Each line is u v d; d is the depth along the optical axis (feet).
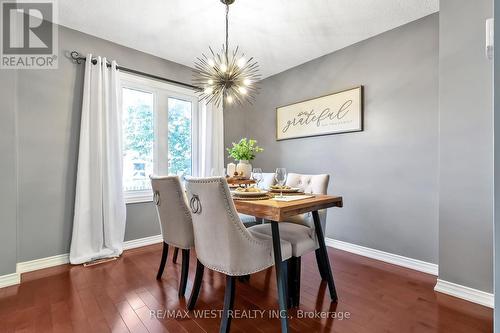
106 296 6.13
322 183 7.27
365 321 5.18
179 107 11.33
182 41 9.27
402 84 8.11
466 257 6.05
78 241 8.20
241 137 13.70
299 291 5.89
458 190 6.17
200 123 11.83
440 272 6.44
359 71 9.18
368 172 8.94
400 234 8.18
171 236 6.45
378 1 6.95
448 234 6.31
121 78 9.45
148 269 7.78
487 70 5.74
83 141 8.30
